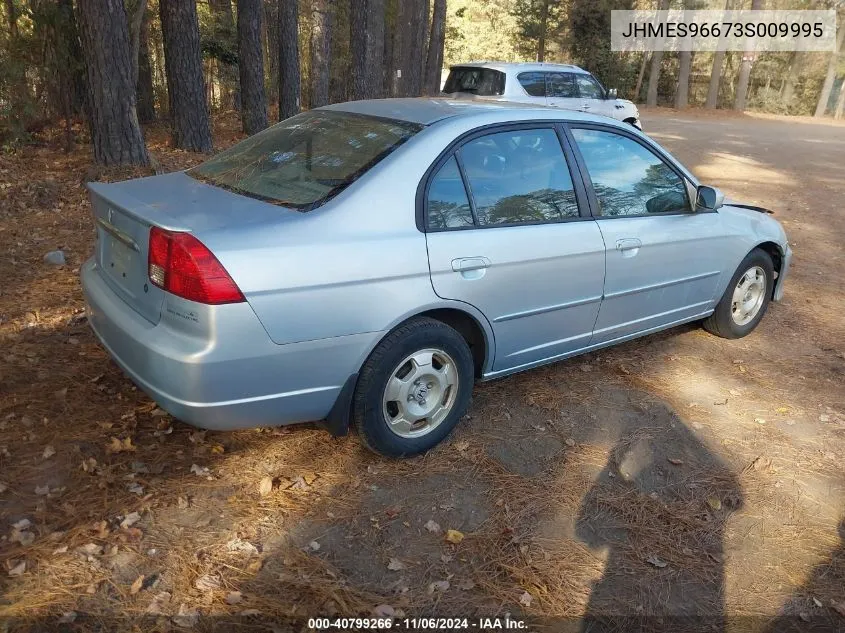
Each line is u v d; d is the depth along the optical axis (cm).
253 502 304
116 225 306
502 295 347
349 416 319
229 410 280
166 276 271
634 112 1534
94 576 256
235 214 292
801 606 272
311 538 285
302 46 2586
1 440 328
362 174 313
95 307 318
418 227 315
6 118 977
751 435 392
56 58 977
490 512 309
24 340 431
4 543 267
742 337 534
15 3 1123
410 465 338
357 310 294
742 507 329
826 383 465
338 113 382
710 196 444
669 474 349
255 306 269
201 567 265
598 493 329
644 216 423
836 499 340
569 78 1392
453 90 1388
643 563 287
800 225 949
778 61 4319
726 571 287
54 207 749
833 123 3394
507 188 355
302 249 280
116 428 346
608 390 429
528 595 265
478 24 4206
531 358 386
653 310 446
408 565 275
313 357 289
